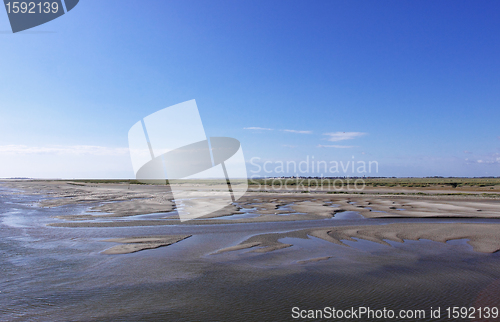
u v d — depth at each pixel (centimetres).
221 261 1168
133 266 1095
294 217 2334
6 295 830
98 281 943
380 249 1368
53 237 1562
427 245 1445
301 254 1277
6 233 1653
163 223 2016
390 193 5194
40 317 704
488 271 1065
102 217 2275
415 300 816
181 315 716
